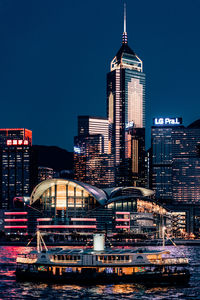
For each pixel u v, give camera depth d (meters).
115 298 116.19
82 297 116.94
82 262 131.38
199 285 131.62
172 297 117.44
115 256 131.50
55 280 132.12
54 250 139.00
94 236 137.62
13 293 120.75
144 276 131.00
